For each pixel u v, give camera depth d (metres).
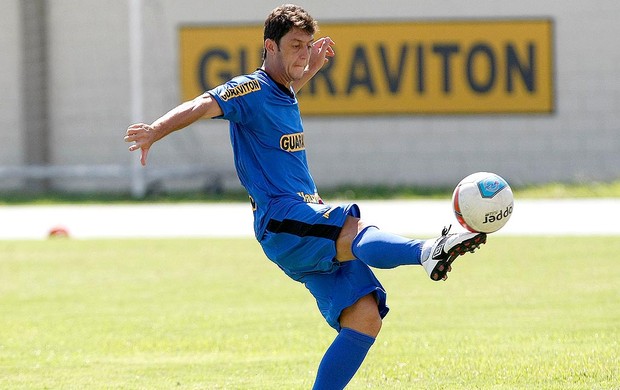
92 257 48.88
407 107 85.75
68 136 88.56
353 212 18.67
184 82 86.62
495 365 23.73
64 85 88.31
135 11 82.38
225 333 29.70
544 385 21.66
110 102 87.94
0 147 89.12
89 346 28.17
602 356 24.36
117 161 88.31
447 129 85.81
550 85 85.44
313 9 85.75
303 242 18.56
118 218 67.75
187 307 34.78
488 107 85.50
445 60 85.44
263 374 23.84
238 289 38.84
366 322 18.64
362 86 85.81
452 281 39.72
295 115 19.75
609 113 85.31
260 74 19.52
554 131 85.62
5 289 39.72
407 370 23.66
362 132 86.00
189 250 50.88
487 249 49.06
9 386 23.03
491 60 85.38
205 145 87.06
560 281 38.97
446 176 86.06
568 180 85.56
